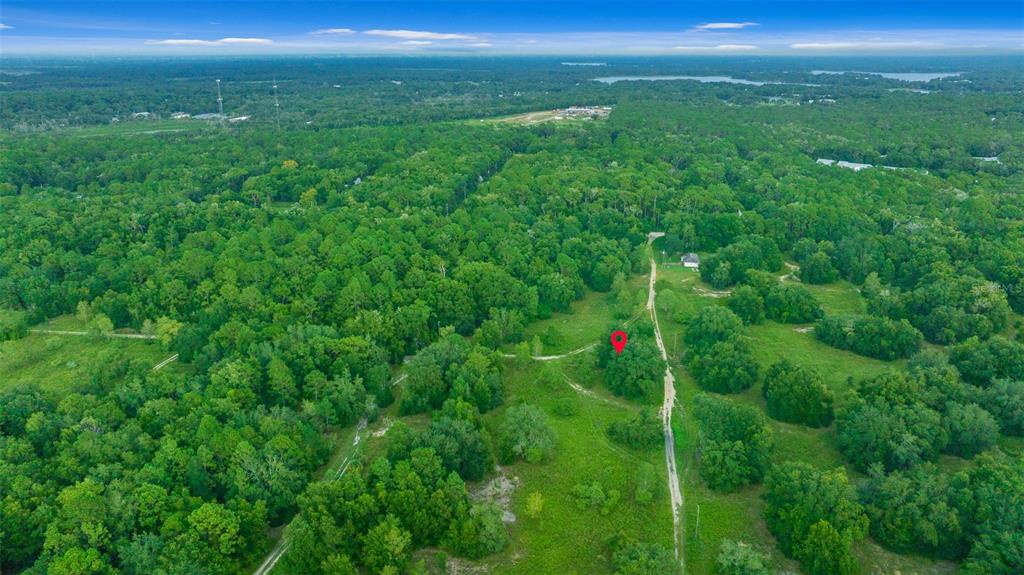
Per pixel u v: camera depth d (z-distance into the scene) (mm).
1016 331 152625
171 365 144750
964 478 93688
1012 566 81188
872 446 106375
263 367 128750
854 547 91812
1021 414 112125
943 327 148625
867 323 149125
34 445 107750
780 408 122625
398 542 87750
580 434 121062
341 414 122062
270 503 97250
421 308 153000
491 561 92375
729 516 99938
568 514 101188
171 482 97812
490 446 111125
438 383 127688
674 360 146500
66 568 81625
